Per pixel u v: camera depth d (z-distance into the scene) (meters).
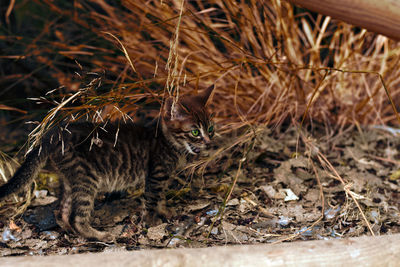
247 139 2.14
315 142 2.24
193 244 1.90
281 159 2.18
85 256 1.74
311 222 1.97
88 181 1.95
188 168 2.10
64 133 1.95
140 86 2.09
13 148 2.21
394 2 1.85
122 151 1.98
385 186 2.09
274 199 2.04
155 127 2.03
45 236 1.94
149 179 2.00
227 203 2.02
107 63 2.28
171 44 1.97
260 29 2.22
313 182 2.10
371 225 1.95
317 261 1.74
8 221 1.97
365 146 2.25
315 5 1.88
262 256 1.74
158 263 1.73
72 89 2.27
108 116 2.03
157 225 1.97
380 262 1.74
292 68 2.21
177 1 2.20
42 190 2.07
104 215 2.00
